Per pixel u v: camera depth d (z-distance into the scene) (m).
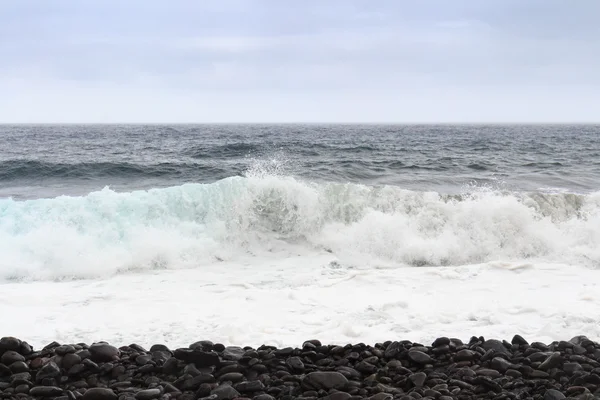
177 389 4.32
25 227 9.80
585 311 6.58
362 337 5.79
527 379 4.50
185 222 10.29
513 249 10.06
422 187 17.89
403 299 7.22
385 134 67.81
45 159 25.61
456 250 9.83
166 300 7.30
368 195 10.97
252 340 5.70
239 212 10.45
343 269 9.02
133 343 5.52
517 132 82.81
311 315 6.61
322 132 74.94
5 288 7.90
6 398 4.18
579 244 10.12
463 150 34.72
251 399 4.13
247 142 42.25
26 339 5.77
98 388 4.21
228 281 8.31
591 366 4.62
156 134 61.03
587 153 32.78
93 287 8.03
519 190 17.48
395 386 4.45
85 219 9.99
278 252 10.09
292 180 11.15
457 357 4.86
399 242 9.91
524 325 6.08
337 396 4.11
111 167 20.48
